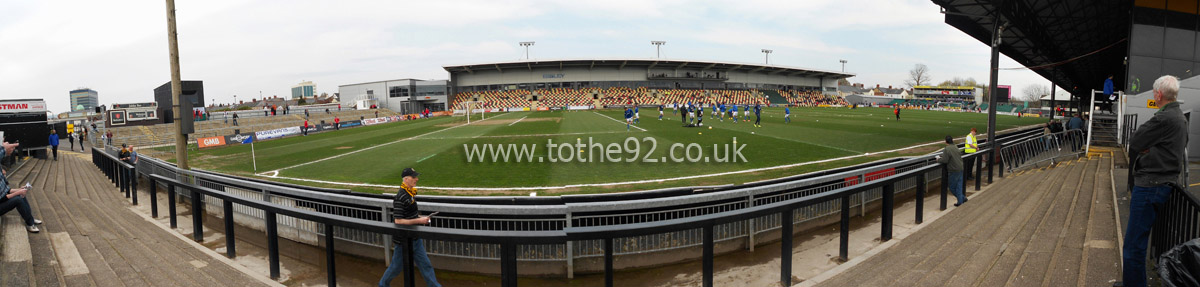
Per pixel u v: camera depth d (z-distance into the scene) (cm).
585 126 3294
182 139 1112
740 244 614
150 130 4088
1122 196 755
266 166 1709
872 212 784
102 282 462
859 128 2873
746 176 1195
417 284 531
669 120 3947
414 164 1537
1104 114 2172
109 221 775
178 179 988
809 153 1647
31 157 2272
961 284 421
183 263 533
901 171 853
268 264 584
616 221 545
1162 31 1891
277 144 2867
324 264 589
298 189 669
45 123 2228
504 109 8788
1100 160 1312
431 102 9162
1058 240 529
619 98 9106
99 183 1369
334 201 591
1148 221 351
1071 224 595
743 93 9819
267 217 492
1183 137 339
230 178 784
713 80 9956
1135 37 1919
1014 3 2483
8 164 1672
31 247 545
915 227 659
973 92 11912
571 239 339
